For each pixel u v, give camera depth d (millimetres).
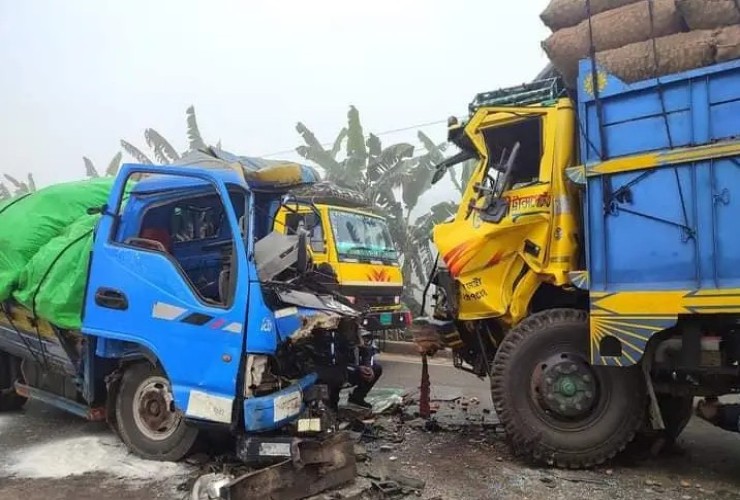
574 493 4566
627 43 5000
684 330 4746
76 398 5887
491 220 5531
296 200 6383
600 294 4887
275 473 4230
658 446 5461
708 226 4551
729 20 4668
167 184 5391
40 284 5551
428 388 6438
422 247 14844
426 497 4469
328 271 6148
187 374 4750
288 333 4801
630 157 4836
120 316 5082
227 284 4816
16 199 6578
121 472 4895
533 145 5621
